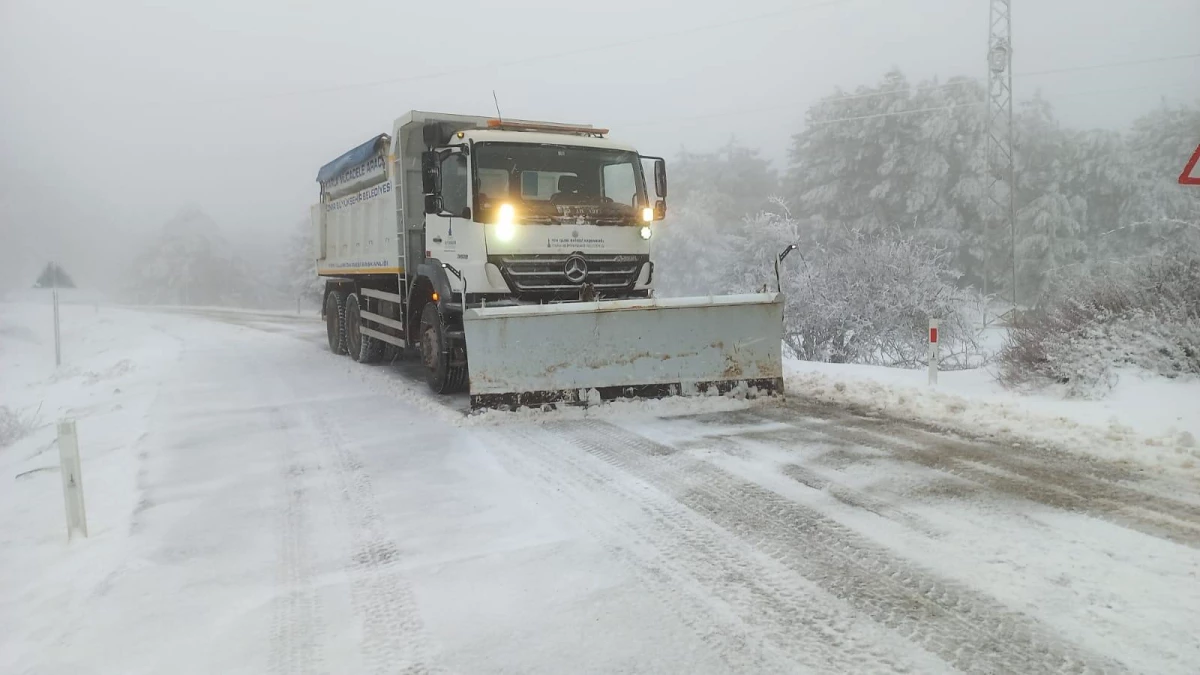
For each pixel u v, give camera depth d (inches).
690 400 302.7
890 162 1339.8
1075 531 164.1
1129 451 222.5
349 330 530.3
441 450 254.1
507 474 222.1
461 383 353.1
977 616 128.8
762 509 185.3
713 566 153.5
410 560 162.7
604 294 331.3
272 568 162.2
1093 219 1285.7
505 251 310.8
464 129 352.8
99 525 197.9
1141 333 304.5
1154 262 337.1
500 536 174.6
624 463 228.4
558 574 152.3
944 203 1312.7
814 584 143.7
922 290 511.5
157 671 122.0
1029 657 115.3
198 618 140.2
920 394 318.3
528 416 288.8
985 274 941.2
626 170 345.1
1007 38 925.8
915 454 230.4
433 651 124.0
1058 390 305.6
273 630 134.0
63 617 144.3
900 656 117.2
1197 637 118.9
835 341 528.4
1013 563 149.1
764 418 286.4
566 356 293.3
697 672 114.8
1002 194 1288.1
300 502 206.8
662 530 173.9
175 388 430.9
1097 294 338.0
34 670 124.6
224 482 230.1
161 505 209.6
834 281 530.3
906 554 155.6
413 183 393.7
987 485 197.8
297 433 293.6
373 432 287.6
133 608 145.1
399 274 398.3
